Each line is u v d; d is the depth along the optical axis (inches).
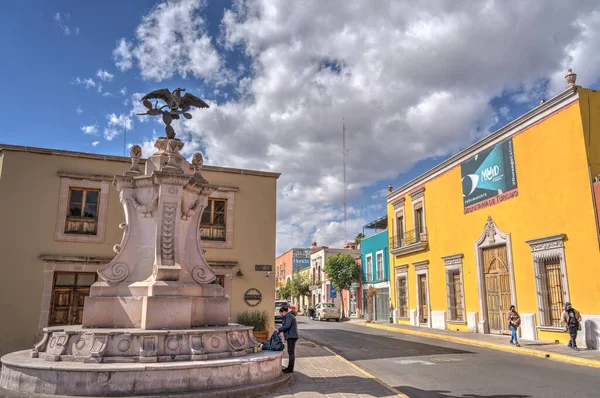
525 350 516.1
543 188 608.7
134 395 231.3
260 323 564.4
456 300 823.7
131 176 336.8
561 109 585.9
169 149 356.2
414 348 572.7
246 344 302.8
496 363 437.4
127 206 333.4
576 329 513.0
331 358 448.5
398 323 1035.9
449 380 346.9
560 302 576.1
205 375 250.1
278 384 285.7
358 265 1382.9
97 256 548.7
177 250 321.1
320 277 1763.0
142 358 249.8
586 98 563.5
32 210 536.7
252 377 272.7
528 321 615.2
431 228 907.4
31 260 524.4
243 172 644.1
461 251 797.2
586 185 541.3
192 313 306.2
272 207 649.0
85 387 230.7
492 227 710.5
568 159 569.9
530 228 628.1
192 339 269.4
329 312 1288.1
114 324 294.8
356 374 349.4
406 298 1009.5
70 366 236.7
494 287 712.4
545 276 606.2
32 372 239.0
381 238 1205.7
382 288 1184.8
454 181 832.9
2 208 525.7
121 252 321.4
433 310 881.5
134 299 297.3
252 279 617.6
